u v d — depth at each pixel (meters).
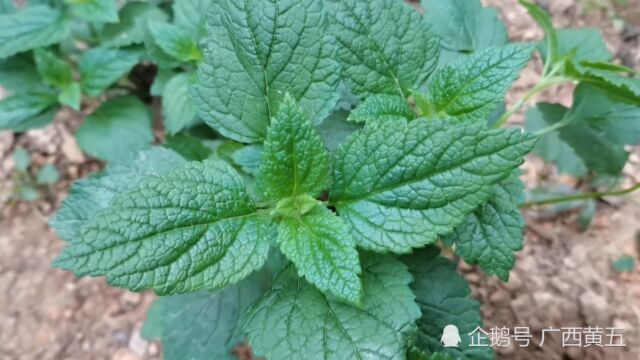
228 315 0.18
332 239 0.13
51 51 0.27
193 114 0.24
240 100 0.15
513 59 0.14
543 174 0.28
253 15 0.14
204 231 0.13
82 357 0.26
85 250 0.12
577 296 0.26
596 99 0.18
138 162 0.16
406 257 0.17
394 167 0.13
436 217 0.13
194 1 0.23
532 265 0.27
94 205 0.16
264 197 0.14
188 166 0.13
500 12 0.33
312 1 0.14
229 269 0.13
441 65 0.19
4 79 0.26
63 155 0.30
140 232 0.12
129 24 0.27
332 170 0.14
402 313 0.14
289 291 0.15
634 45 0.31
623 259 0.26
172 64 0.25
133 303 0.27
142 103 0.27
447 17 0.19
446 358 0.14
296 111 0.13
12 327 0.26
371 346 0.13
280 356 0.14
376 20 0.15
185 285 0.12
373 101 0.15
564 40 0.20
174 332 0.18
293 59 0.15
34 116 0.25
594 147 0.21
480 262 0.16
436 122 0.12
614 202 0.28
